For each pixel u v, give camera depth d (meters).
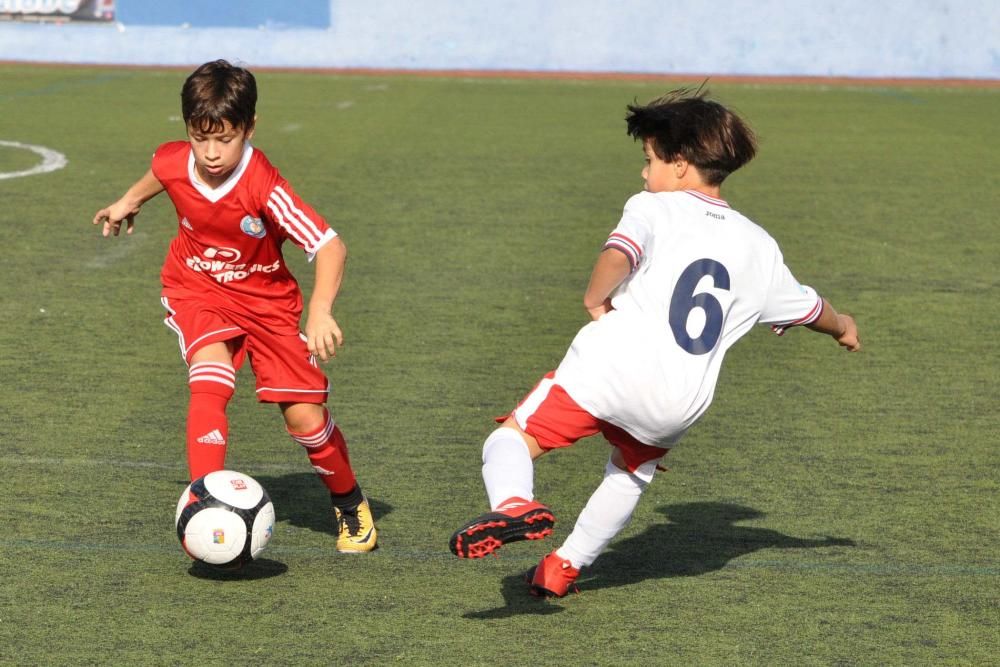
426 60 81.81
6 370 22.14
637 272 12.52
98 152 47.56
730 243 12.59
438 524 15.84
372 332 25.41
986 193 44.28
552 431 12.50
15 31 80.94
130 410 20.23
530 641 12.53
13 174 42.53
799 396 21.91
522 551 15.02
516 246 33.84
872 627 13.09
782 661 12.25
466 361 23.59
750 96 72.19
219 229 13.91
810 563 14.80
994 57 81.25
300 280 30.22
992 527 16.11
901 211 40.50
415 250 33.06
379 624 12.84
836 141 56.00
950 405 21.59
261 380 14.44
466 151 50.22
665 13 80.75
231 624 12.76
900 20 80.81
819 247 34.81
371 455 18.47
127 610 13.02
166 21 80.88
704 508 16.66
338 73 79.50
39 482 16.89
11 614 12.86
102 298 27.45
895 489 17.50
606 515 13.14
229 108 13.18
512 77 79.19
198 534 13.48
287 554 14.74
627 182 44.12
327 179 43.22
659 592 13.87
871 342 25.56
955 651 12.57
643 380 12.26
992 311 28.36
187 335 14.36
